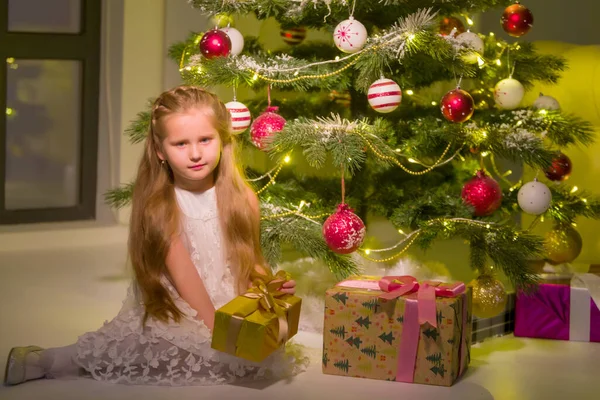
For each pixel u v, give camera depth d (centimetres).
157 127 238
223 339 224
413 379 240
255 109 318
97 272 369
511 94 289
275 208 286
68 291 336
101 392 226
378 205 315
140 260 238
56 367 236
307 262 320
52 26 439
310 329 291
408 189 320
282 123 272
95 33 444
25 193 448
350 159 251
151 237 237
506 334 294
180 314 235
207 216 245
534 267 307
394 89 262
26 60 438
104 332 235
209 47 271
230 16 301
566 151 328
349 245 257
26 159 447
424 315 235
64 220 442
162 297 235
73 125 452
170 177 248
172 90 244
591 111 330
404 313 238
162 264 237
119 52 441
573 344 284
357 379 242
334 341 245
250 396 226
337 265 274
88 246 425
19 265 379
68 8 441
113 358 233
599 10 488
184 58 312
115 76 443
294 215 287
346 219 257
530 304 288
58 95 449
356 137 257
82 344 235
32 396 222
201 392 229
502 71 309
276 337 230
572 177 329
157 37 448
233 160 250
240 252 246
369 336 242
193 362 233
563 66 312
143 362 235
